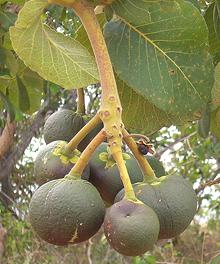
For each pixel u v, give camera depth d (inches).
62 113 22.2
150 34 19.9
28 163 79.0
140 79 19.9
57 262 80.3
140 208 16.4
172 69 20.0
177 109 20.1
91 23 18.1
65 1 18.1
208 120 28.3
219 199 77.7
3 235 67.7
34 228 17.4
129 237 16.0
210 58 20.0
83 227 17.0
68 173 18.5
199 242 91.5
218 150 48.8
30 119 70.3
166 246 78.5
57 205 16.9
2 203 74.5
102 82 17.3
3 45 31.8
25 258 76.0
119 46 19.9
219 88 23.1
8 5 35.1
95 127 20.0
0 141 48.8
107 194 19.6
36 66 19.6
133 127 24.0
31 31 19.1
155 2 19.2
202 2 26.7
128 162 19.4
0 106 36.1
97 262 82.6
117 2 19.3
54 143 19.7
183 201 17.9
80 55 19.6
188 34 19.8
